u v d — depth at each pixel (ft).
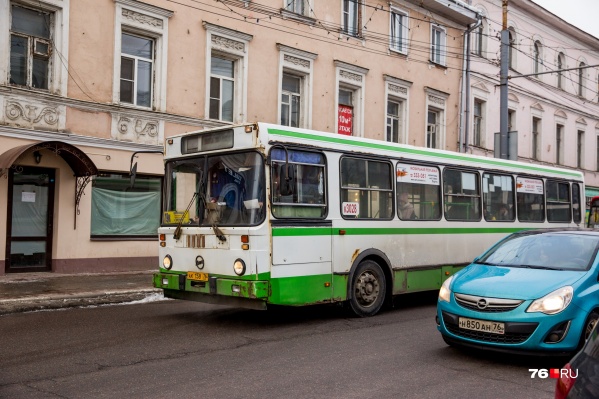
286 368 23.04
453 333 24.61
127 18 54.34
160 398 19.12
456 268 41.22
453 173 41.83
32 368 22.88
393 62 80.48
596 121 125.80
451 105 89.76
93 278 48.52
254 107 64.54
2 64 46.75
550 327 22.45
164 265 33.91
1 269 47.34
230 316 35.19
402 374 22.34
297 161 31.86
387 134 81.05
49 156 49.47
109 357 24.70
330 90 72.54
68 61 50.52
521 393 20.17
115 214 54.54
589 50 123.65
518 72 102.63
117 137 53.67
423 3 83.71
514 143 69.05
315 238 32.37
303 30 69.46
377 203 36.29
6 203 47.39
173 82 57.77
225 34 61.72
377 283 36.04
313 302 32.07
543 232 28.63
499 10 98.73
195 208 32.68
